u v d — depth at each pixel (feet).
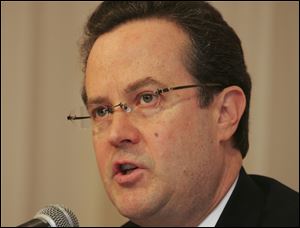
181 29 10.62
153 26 10.53
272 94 16.42
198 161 10.07
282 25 16.48
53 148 17.70
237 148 11.13
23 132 17.67
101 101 10.27
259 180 11.59
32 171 17.69
